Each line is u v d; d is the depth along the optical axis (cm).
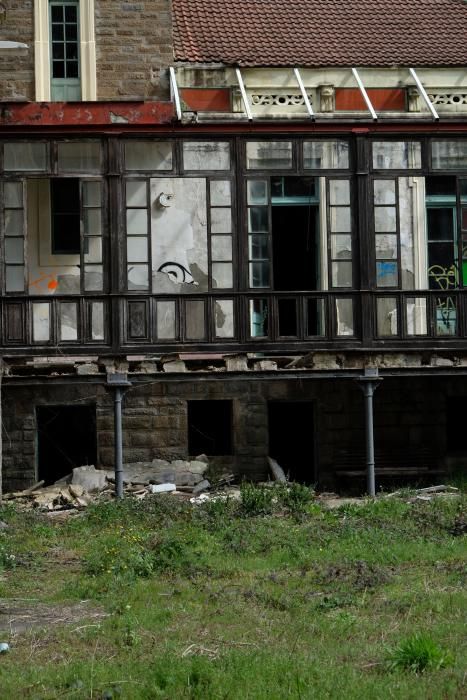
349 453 3059
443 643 1395
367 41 3262
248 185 2759
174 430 3034
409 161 2652
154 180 2958
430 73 3158
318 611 1578
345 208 2884
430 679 1279
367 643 1419
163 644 1430
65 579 1831
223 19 3297
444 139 2650
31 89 2958
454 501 2400
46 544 2122
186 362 2719
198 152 2614
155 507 2398
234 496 2756
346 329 2661
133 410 3028
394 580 1733
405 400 3092
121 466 2638
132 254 2691
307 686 1256
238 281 2620
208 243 2616
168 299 2609
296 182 3036
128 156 2623
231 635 1463
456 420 3130
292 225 3173
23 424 2998
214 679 1278
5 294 2567
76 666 1345
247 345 2617
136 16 3002
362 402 3072
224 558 1922
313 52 3188
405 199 3050
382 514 2275
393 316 2708
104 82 2991
